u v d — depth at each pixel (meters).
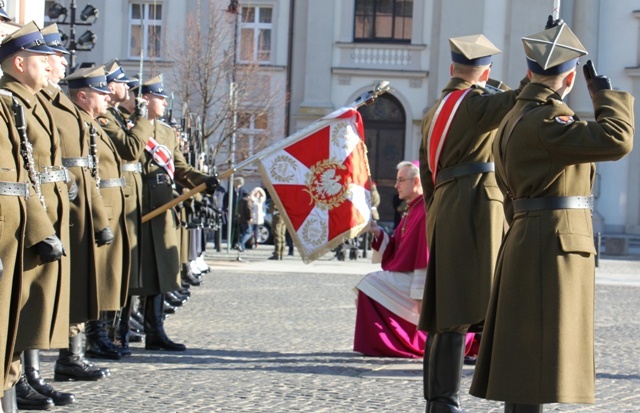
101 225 10.95
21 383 9.73
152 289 13.52
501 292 7.64
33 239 8.76
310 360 12.95
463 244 9.41
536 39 7.77
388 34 46.56
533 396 7.41
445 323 9.30
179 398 10.27
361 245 35.06
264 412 9.67
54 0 45.75
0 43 9.51
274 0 46.66
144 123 12.88
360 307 13.52
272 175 13.27
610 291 24.39
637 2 45.41
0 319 8.30
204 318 16.98
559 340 7.41
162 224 13.77
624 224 45.59
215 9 41.75
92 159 11.04
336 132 13.30
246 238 34.53
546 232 7.50
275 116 46.09
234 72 40.25
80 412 9.58
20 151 8.67
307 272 27.33
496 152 7.91
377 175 46.69
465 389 11.09
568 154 7.37
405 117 46.41
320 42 46.53
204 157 24.64
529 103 7.67
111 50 46.72
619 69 45.53
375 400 10.40
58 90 10.80
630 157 45.56
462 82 9.65
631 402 10.67
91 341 12.73
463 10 45.72
